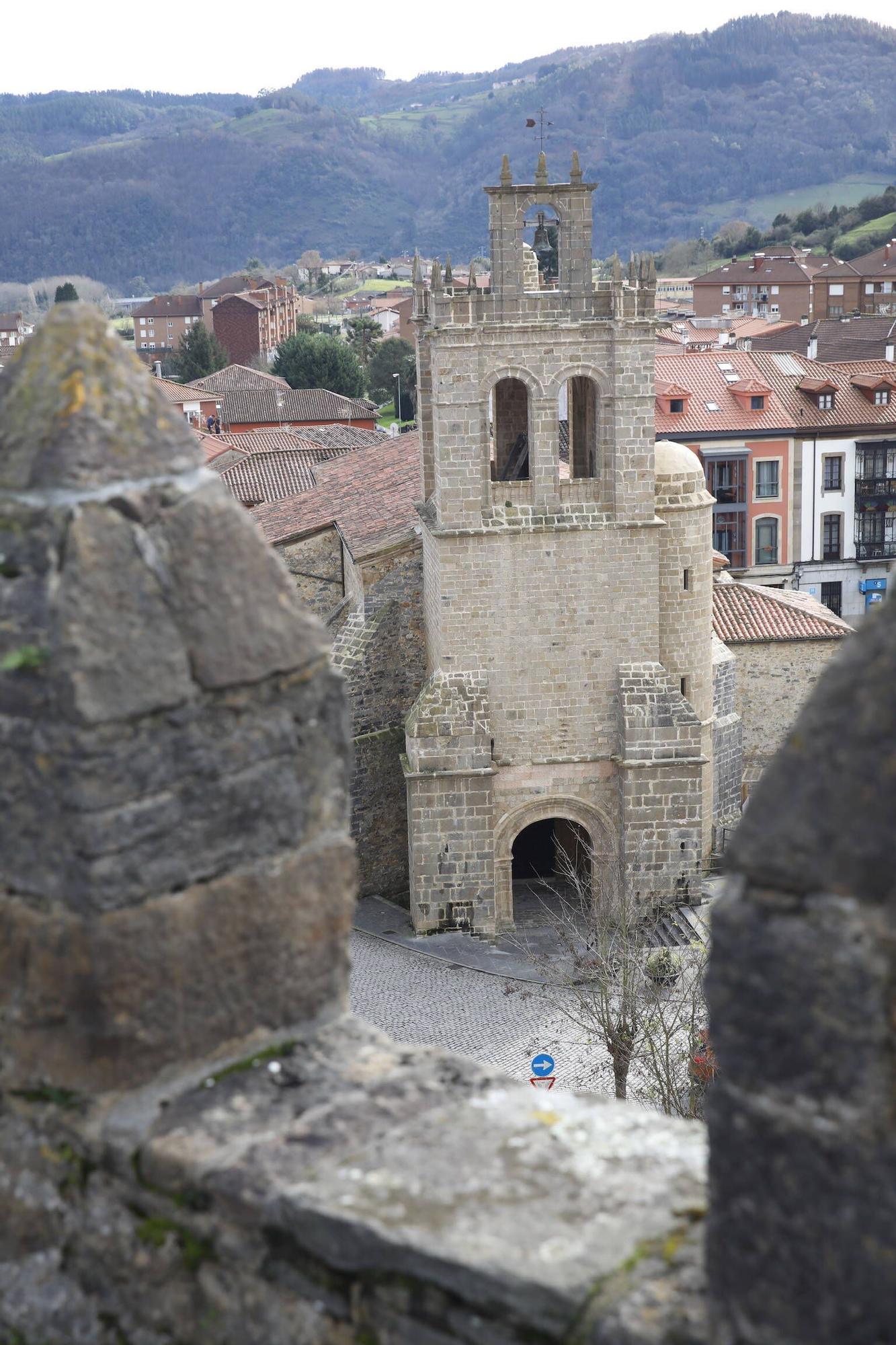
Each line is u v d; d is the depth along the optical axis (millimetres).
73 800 4277
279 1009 4883
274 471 72750
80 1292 4637
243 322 186250
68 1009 4500
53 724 4285
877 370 89500
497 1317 3811
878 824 3291
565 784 40344
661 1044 27984
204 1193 4316
